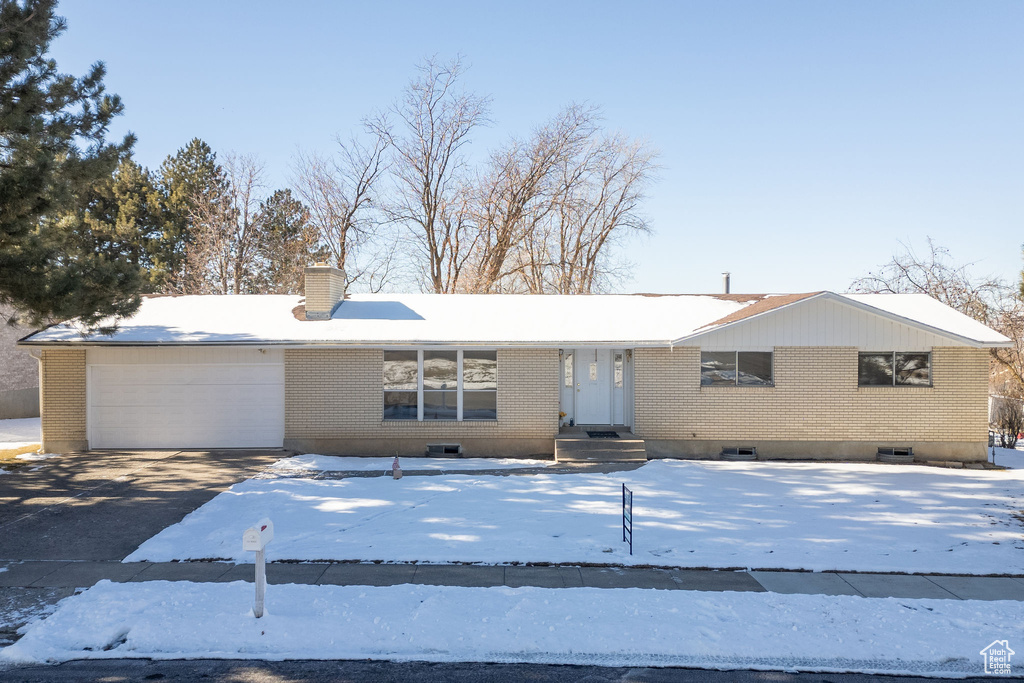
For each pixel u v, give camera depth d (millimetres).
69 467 16500
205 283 38125
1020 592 9227
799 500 13891
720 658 7355
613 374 19734
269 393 18797
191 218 39188
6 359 30547
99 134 17250
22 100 15492
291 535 11469
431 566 10156
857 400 18531
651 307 21266
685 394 18719
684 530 11859
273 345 17984
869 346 18484
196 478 15414
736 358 18750
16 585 9367
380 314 20234
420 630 7883
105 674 6934
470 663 7266
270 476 15602
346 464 17094
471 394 18766
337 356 18531
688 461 17875
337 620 8125
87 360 18484
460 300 21891
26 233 13586
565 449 17750
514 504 13414
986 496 14281
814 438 18562
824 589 9328
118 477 15484
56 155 15305
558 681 6863
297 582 9477
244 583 9305
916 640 7691
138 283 15734
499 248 36406
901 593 9180
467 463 17484
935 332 18000
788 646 7555
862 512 13039
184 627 7891
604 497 14016
